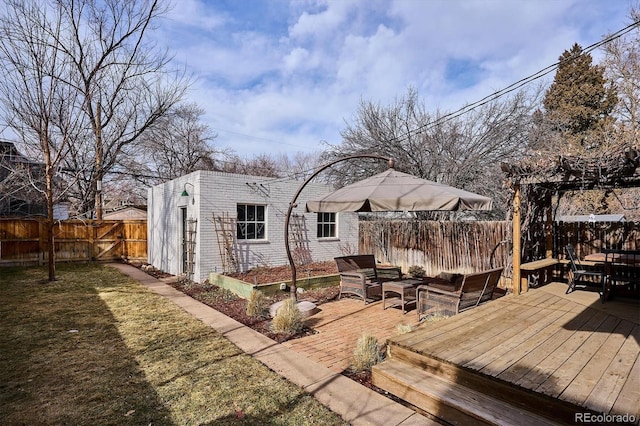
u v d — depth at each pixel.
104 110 12.66
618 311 4.88
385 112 14.05
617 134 11.48
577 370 2.96
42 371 3.78
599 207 14.01
